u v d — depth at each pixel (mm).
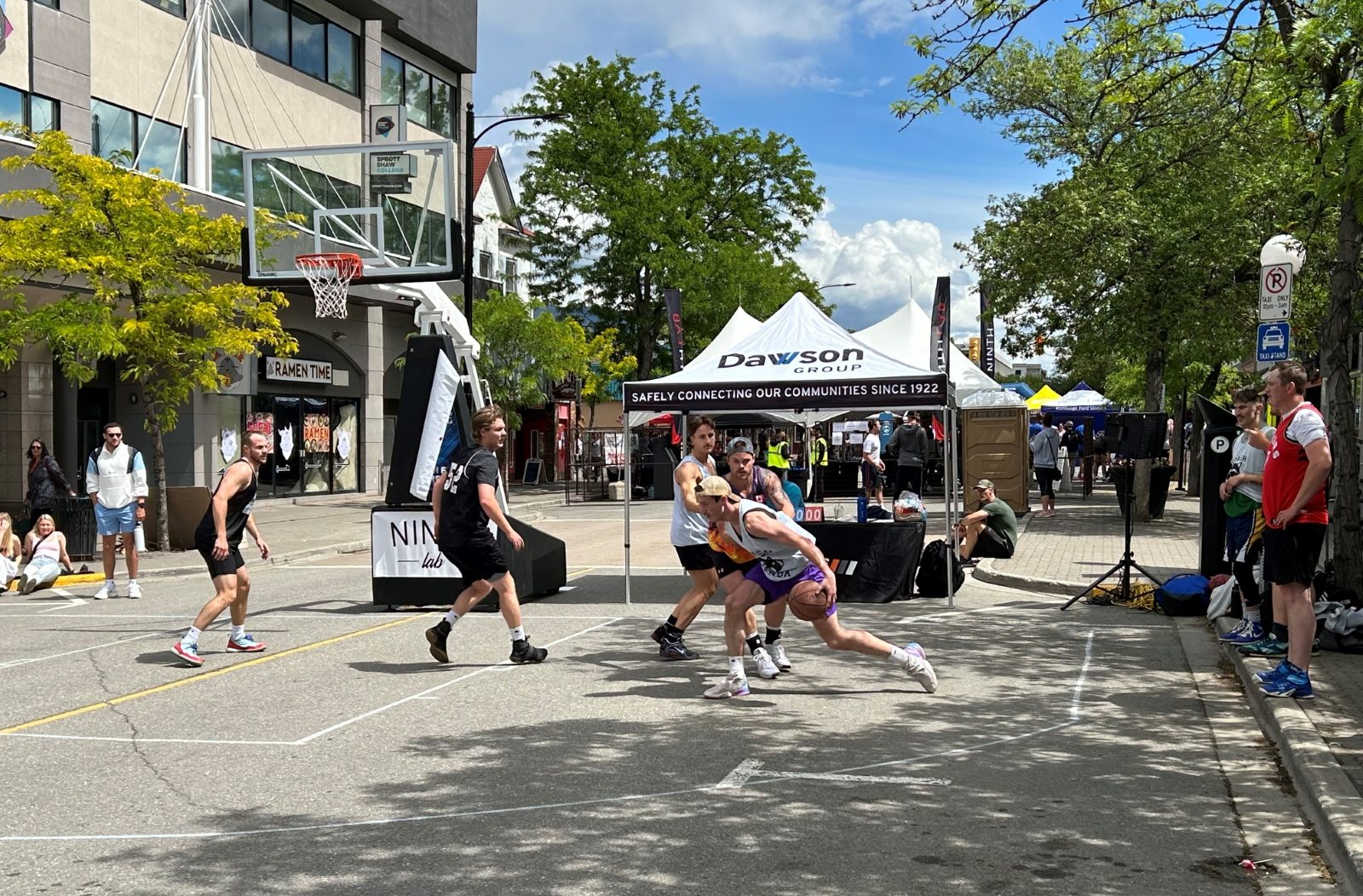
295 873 4637
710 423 9406
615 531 23062
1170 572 14180
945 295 21531
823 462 29453
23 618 12242
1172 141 20000
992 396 24859
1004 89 22328
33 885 4523
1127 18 10977
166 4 25609
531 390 33875
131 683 8547
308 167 16531
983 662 9234
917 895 4410
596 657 9531
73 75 22828
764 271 40594
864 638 7996
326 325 30812
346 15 32125
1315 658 8625
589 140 38031
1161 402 22750
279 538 21203
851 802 5570
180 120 25969
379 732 6961
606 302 39125
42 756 6488
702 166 40125
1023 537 19078
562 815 5375
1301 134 10820
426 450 12188
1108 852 4906
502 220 40938
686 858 4801
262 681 8609
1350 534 9547
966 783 5906
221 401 27219
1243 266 20875
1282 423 7457
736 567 8164
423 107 36281
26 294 20766
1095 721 7238
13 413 21922
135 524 14000
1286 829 5215
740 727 7047
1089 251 20891
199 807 5523
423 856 4828
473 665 9164
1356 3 8992
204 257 18547
